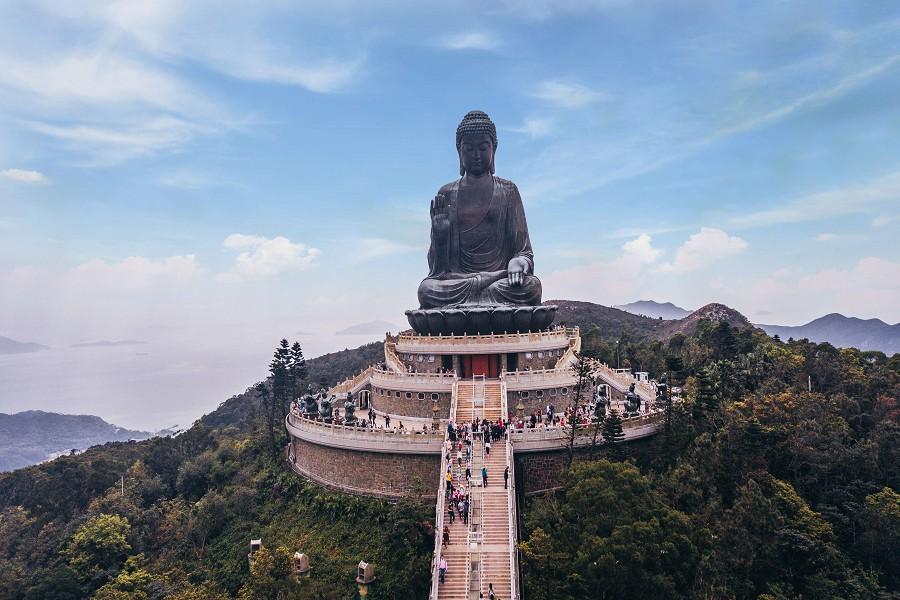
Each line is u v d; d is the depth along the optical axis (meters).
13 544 70.19
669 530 42.19
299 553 49.94
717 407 62.41
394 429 57.88
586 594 39.66
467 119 82.50
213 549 60.12
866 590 46.34
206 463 78.00
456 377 65.31
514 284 75.88
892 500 50.59
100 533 61.47
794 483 55.91
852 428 64.06
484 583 39.75
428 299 78.69
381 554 49.81
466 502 44.38
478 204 80.94
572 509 44.47
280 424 83.56
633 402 64.94
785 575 46.69
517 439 54.28
